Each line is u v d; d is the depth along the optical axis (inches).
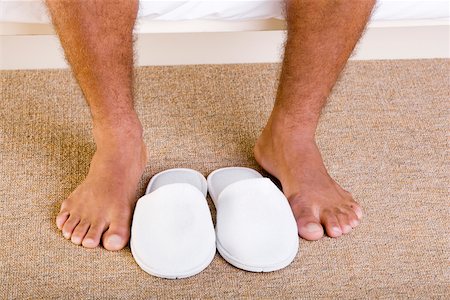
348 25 41.4
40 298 41.3
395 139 53.2
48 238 44.5
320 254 44.6
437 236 46.5
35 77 55.4
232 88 56.4
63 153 50.3
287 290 42.5
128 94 43.8
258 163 50.5
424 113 55.4
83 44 39.9
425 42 57.6
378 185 49.8
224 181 47.8
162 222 42.8
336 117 54.4
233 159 51.2
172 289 42.1
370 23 49.6
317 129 53.3
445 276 44.1
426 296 42.9
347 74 57.9
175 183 45.4
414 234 46.5
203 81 56.6
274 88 56.6
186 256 41.9
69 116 53.1
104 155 45.2
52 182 48.2
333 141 52.6
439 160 51.9
